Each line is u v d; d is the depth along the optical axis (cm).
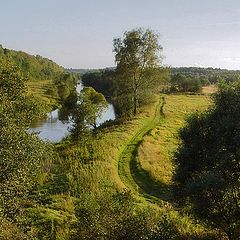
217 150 2008
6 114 1670
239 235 2009
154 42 6844
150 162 3888
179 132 2317
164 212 2314
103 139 4750
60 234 1966
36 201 2425
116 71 7038
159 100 9950
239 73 2286
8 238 1639
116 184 3034
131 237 1622
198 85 13912
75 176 3109
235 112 1992
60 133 6688
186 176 2203
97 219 1659
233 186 1955
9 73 2677
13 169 1520
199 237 2075
